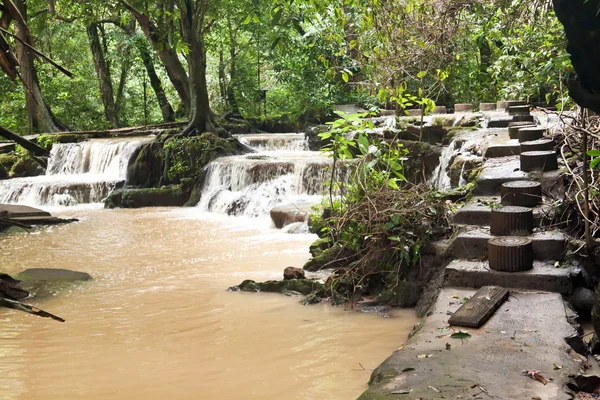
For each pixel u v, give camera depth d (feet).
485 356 16.16
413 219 27.07
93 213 58.90
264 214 53.06
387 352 20.45
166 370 20.01
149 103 119.24
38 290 30.99
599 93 12.35
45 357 21.65
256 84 111.75
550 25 37.47
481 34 36.86
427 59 37.40
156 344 22.63
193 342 22.58
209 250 39.91
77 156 72.49
